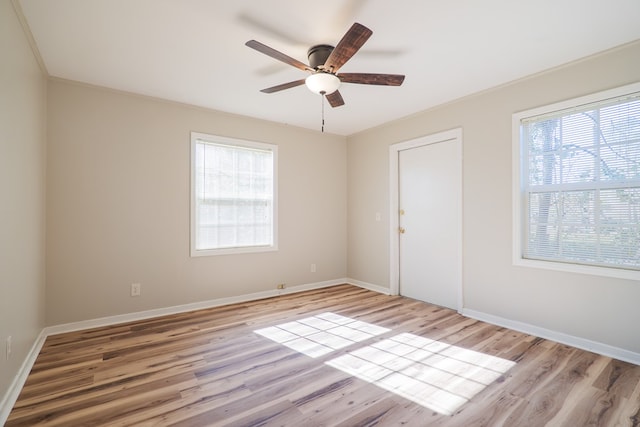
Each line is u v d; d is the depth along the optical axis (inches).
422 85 117.4
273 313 133.8
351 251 191.2
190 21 78.3
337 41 87.7
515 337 107.3
